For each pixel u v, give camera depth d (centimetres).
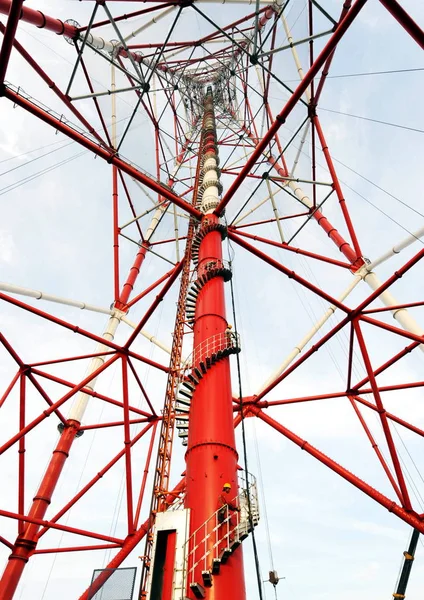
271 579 1337
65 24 1844
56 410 2023
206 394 1348
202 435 1252
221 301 1664
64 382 2173
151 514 1210
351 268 2209
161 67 3700
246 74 3522
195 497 1128
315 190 2462
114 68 2350
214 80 4578
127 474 1888
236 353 1466
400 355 1938
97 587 1080
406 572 1834
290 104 1437
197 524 1067
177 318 1827
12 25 1159
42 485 1909
